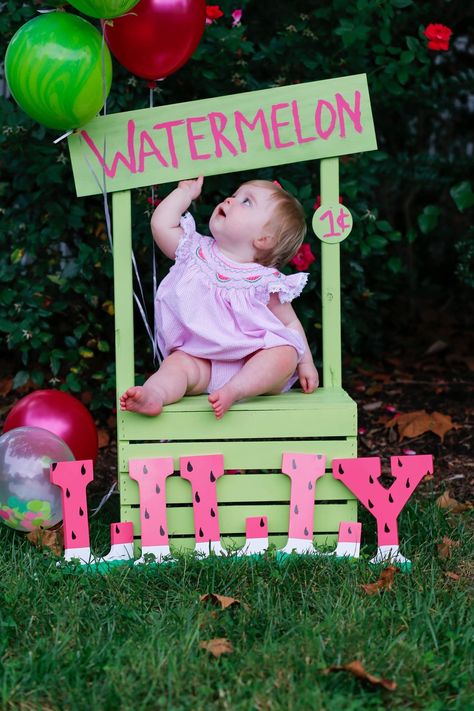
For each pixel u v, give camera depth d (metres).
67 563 2.80
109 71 2.81
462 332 5.87
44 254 4.25
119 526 2.85
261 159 3.03
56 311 4.25
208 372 3.04
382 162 5.21
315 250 3.95
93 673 2.22
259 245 3.01
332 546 2.92
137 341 4.41
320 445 2.90
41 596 2.59
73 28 2.72
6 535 3.01
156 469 2.86
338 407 2.88
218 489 2.91
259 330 2.99
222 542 2.92
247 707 2.07
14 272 4.12
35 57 2.68
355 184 3.98
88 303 4.32
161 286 3.06
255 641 2.36
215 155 3.01
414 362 5.38
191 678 2.18
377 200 5.92
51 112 2.77
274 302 3.10
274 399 2.96
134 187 2.99
